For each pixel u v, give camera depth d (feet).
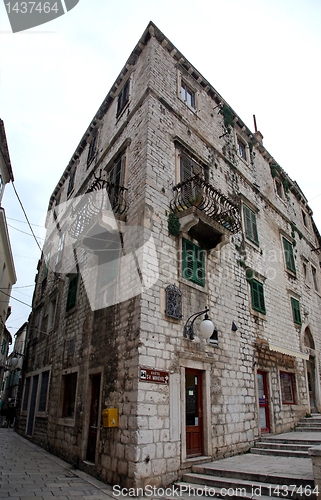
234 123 46.55
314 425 34.91
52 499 17.67
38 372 44.39
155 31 37.27
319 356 46.78
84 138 50.11
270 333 37.09
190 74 40.70
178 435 22.49
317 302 53.42
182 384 24.14
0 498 17.24
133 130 34.32
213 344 28.32
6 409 72.08
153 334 23.62
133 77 39.14
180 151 33.88
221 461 23.97
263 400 32.71
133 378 22.00
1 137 43.83
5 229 51.70
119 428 21.98
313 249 59.72
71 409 32.01
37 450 34.78
